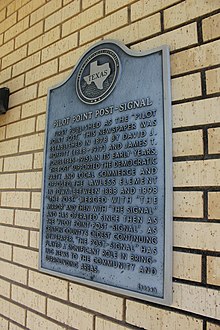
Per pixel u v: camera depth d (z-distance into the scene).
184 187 0.93
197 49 0.96
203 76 0.94
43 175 1.37
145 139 1.03
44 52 1.56
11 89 1.75
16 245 1.53
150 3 1.12
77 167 1.23
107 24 1.26
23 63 1.69
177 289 0.90
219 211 0.85
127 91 1.10
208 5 0.96
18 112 1.67
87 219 1.16
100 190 1.13
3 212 1.65
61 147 1.31
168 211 0.94
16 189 1.58
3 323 1.52
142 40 1.12
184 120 0.96
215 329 0.82
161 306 0.94
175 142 0.96
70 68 1.40
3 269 1.58
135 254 1.00
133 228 1.01
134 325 0.99
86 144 1.21
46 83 1.52
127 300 1.02
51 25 1.55
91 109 1.21
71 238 1.21
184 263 0.90
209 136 0.90
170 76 1.00
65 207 1.25
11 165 1.65
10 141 1.69
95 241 1.12
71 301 1.21
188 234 0.90
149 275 0.96
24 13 1.76
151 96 1.03
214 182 0.87
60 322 1.23
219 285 0.83
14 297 1.48
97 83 1.21
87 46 1.34
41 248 1.33
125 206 1.04
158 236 0.95
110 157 1.12
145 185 1.00
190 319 0.87
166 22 1.06
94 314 1.11
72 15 1.44
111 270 1.06
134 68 1.10
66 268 1.21
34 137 1.53
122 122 1.10
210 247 0.86
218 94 0.90
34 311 1.36
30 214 1.47
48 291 1.31
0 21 1.96
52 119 1.38
